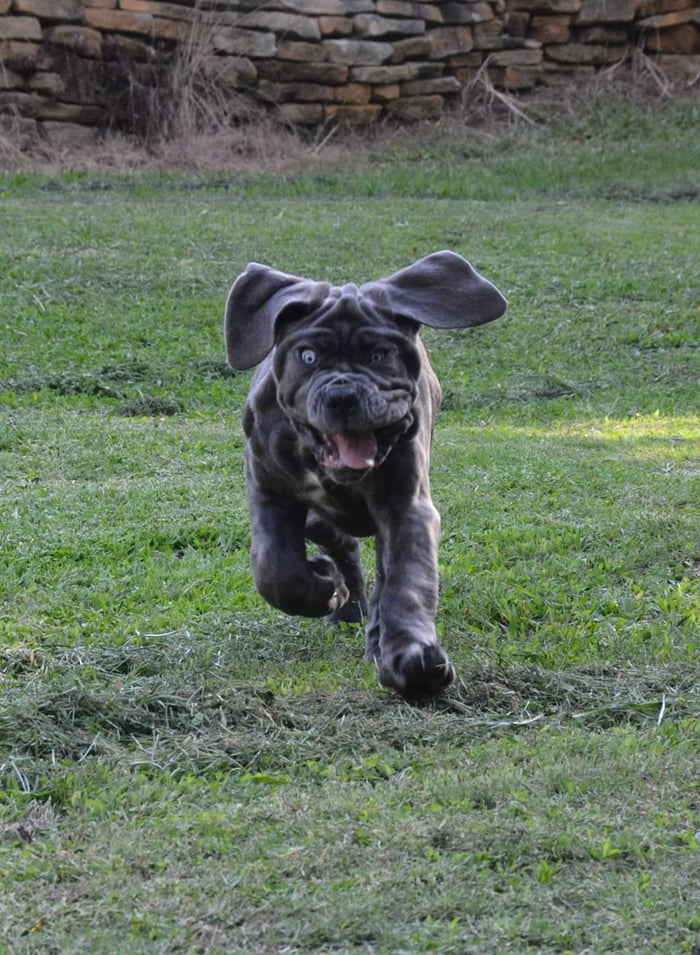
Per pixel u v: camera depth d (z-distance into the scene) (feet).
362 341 24.58
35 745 24.62
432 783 22.54
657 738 24.79
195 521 41.27
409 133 122.93
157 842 20.52
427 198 107.24
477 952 17.34
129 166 110.93
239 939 17.78
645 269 84.43
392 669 24.76
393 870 19.52
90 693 26.37
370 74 122.31
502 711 26.55
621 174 114.42
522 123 124.26
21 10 110.22
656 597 33.88
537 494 44.32
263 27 119.24
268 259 83.71
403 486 26.27
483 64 126.72
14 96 110.93
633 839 20.29
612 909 18.38
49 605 33.65
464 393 62.75
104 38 114.52
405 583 25.53
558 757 23.90
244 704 26.25
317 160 116.06
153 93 115.96
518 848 20.06
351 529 27.89
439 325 24.97
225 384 63.16
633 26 130.52
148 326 70.95
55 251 82.64
